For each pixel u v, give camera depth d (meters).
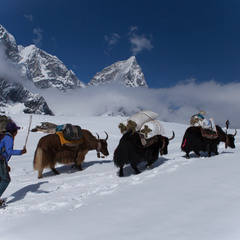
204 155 11.28
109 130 36.16
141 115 8.91
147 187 5.64
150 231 3.50
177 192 4.98
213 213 3.84
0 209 5.40
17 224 4.32
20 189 7.38
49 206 5.24
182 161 8.99
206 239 3.16
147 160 8.62
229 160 7.77
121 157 8.14
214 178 5.66
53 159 9.56
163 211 4.12
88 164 11.51
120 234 3.51
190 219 3.73
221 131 10.70
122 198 5.06
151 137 8.58
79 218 4.25
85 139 10.27
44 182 8.19
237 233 3.22
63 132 9.76
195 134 9.92
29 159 17.17
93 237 3.52
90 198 5.48
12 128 5.91
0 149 5.84
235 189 4.77
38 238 3.67
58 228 3.93
